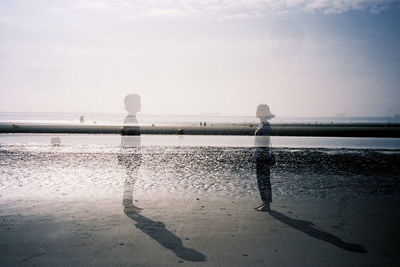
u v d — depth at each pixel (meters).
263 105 5.30
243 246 3.53
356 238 3.79
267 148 5.18
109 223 4.35
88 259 3.16
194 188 7.06
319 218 4.68
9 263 3.05
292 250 3.41
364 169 10.27
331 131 39.53
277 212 5.02
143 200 5.82
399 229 4.15
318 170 10.01
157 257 3.21
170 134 33.75
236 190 6.85
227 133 35.59
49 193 6.39
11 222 4.38
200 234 3.92
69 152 14.96
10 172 9.24
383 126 62.50
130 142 5.54
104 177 8.48
